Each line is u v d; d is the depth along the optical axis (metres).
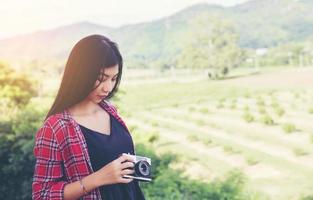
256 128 6.40
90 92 2.12
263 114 6.39
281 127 6.28
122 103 7.14
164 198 5.80
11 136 6.80
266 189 6.18
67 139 2.12
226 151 6.50
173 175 6.13
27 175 6.63
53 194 2.07
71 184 2.07
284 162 6.18
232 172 6.22
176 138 6.79
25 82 7.63
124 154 2.10
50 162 2.11
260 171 6.28
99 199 2.11
